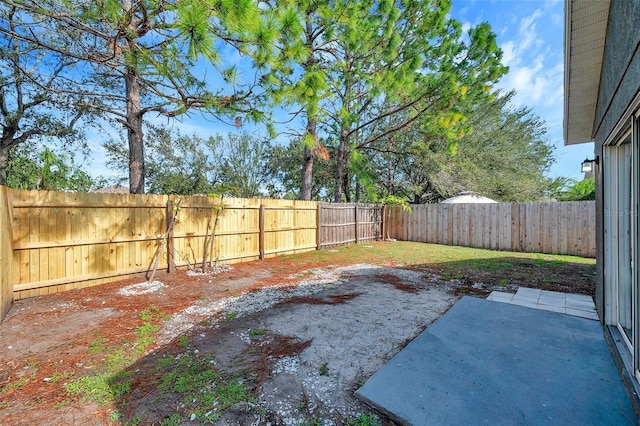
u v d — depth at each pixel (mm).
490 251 8766
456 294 4340
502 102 13594
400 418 1745
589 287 4645
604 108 2871
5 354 2646
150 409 1884
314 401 1938
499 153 13328
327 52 8516
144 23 3449
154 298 4297
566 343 2672
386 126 11938
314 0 5832
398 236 11867
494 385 2055
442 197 15273
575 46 3027
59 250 4566
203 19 2842
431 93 7496
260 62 3855
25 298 4207
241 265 6766
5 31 3490
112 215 5164
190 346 2773
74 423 1777
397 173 15398
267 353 2607
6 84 6922
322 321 3336
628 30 2051
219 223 6711
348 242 10430
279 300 4160
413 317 3424
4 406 1939
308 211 9023
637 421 1686
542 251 8414
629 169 2791
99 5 3094
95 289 4723
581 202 7828
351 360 2463
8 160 9516
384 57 7578
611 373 2180
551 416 1744
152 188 16250
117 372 2336
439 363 2354
